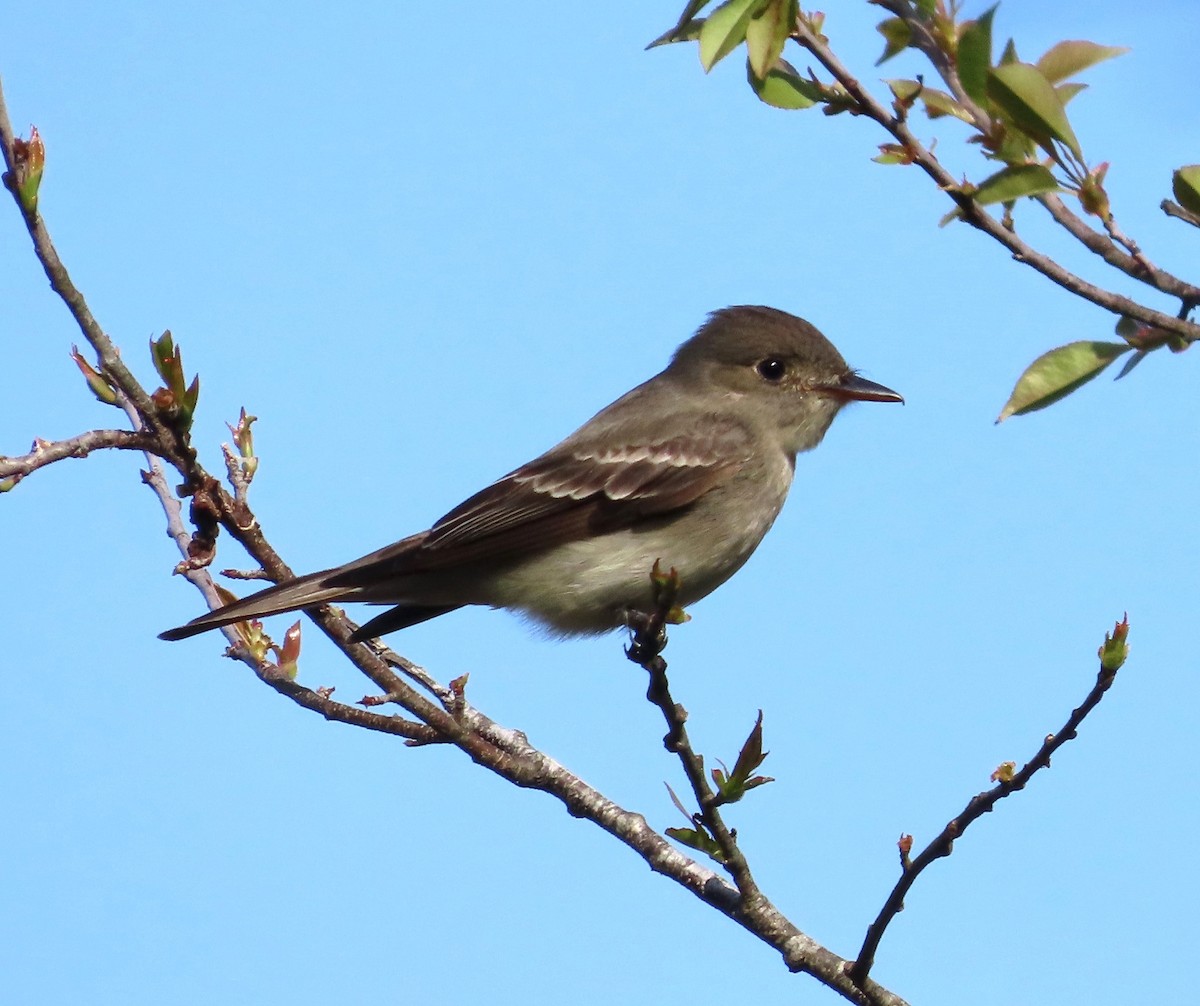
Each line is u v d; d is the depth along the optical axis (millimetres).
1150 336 8711
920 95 8219
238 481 10938
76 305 9062
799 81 8062
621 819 10453
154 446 9438
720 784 9055
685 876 10070
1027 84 7801
